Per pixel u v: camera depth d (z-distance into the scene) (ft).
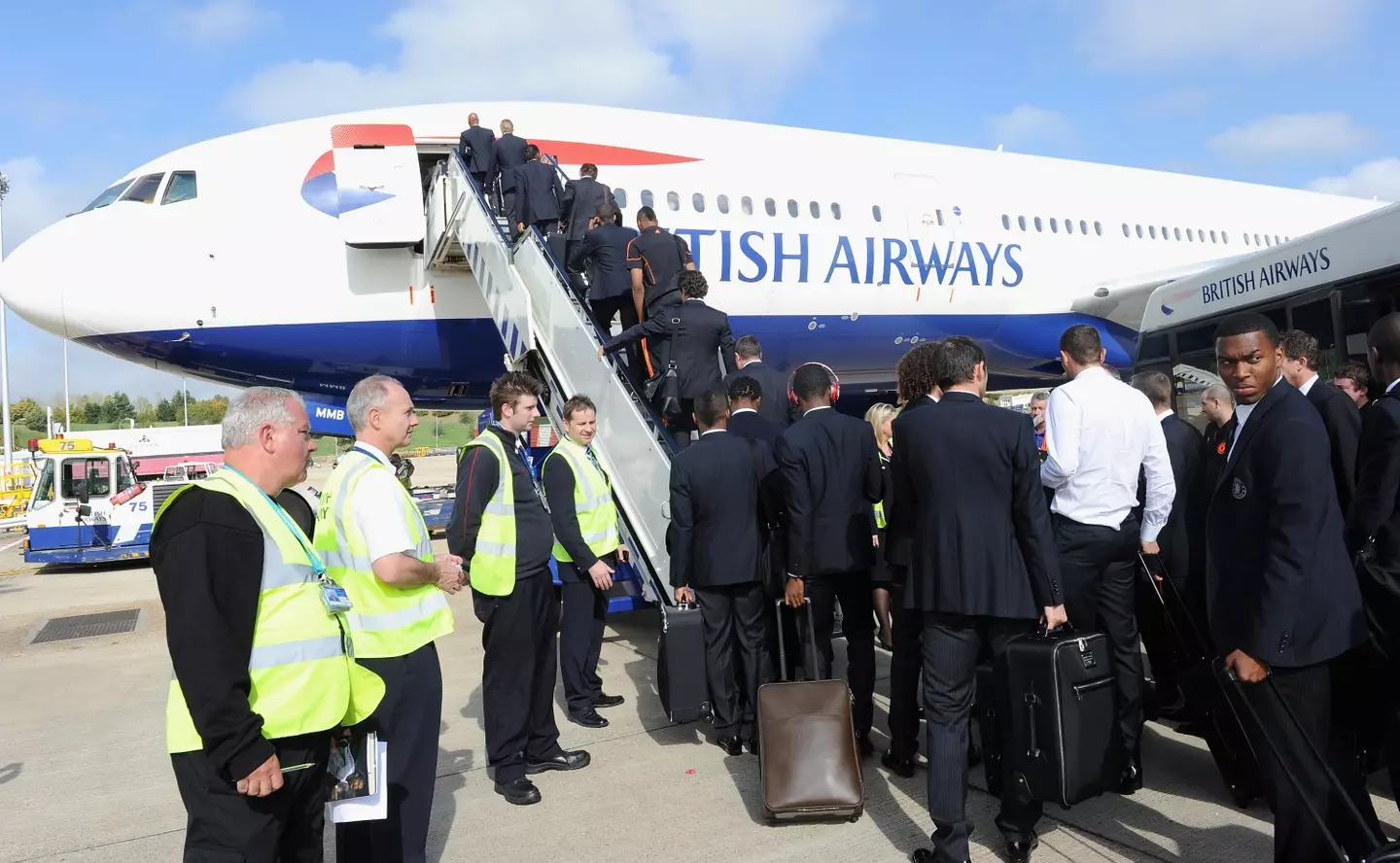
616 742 15.16
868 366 40.88
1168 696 14.46
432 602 9.99
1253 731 9.37
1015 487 9.96
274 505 7.60
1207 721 11.84
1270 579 8.69
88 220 29.86
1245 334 9.25
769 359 37.70
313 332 30.42
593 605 16.25
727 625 13.91
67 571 46.96
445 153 31.89
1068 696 9.77
